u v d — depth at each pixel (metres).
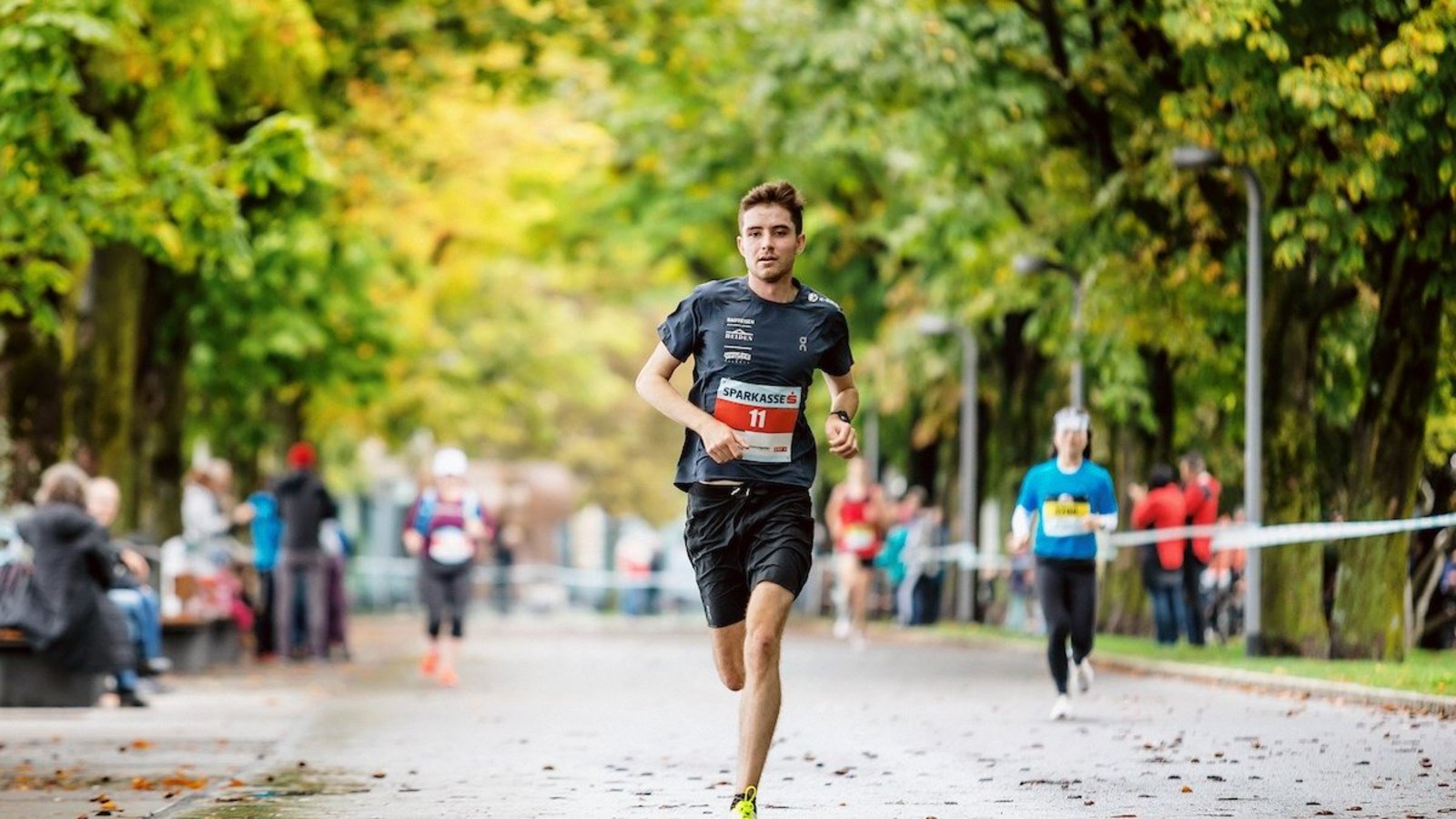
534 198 82.75
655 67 67.31
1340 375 55.16
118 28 43.31
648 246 93.00
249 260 46.62
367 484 124.75
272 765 30.27
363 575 120.12
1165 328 56.31
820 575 108.56
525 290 118.88
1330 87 43.19
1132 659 52.91
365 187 64.94
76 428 56.69
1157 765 28.89
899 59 57.88
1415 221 45.94
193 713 40.62
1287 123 46.66
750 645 20.66
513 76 65.25
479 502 50.94
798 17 63.75
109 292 57.12
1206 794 25.45
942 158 62.53
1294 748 30.91
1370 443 47.97
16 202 44.06
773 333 21.14
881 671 54.47
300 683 50.66
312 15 57.28
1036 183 63.47
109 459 57.12
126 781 28.33
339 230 66.38
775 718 20.56
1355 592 48.38
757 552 21.03
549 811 24.52
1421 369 47.53
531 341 118.50
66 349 56.75
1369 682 40.94
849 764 29.64
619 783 27.62
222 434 85.00
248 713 40.84
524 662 60.97
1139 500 63.03
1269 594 51.50
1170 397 66.12
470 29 64.06
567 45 66.44
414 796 26.14
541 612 127.62
